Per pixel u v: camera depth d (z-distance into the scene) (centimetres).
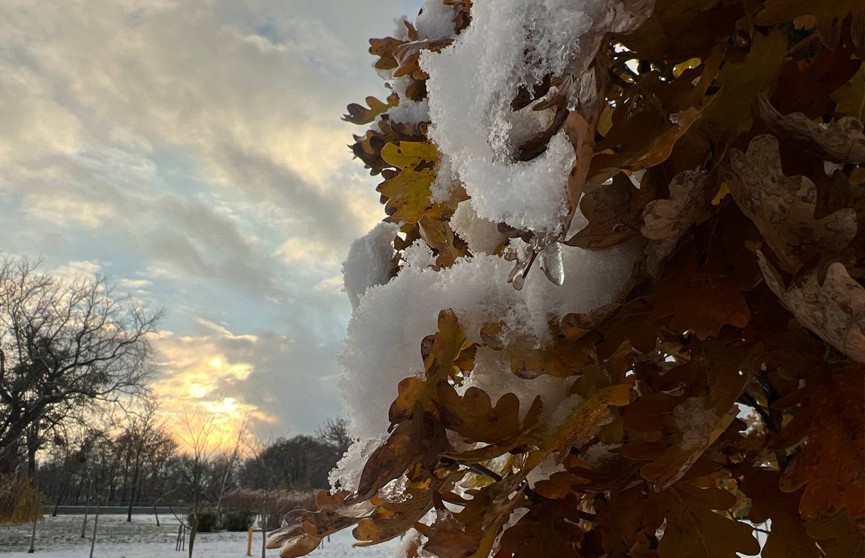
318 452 3762
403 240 101
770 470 64
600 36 46
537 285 63
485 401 59
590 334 61
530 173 49
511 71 51
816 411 55
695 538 60
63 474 3384
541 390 65
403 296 66
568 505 67
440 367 60
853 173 65
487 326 63
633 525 62
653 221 53
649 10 44
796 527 60
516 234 51
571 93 48
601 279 62
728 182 52
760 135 48
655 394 59
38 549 2028
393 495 67
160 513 3981
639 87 59
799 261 50
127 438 3145
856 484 50
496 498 59
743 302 56
